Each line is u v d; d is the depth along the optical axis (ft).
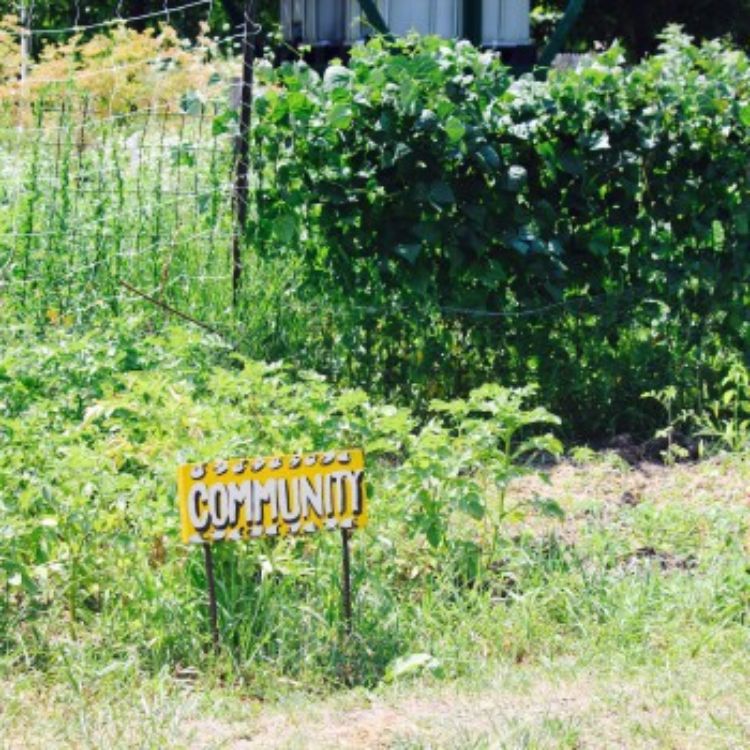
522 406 36.76
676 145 37.27
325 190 36.01
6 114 47.85
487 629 24.89
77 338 34.42
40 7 90.79
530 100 36.45
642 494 31.81
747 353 38.24
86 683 22.53
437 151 35.63
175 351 31.19
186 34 93.81
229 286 37.58
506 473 26.66
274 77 36.73
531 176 36.73
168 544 25.32
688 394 37.40
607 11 91.76
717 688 22.48
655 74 37.42
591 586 26.21
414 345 36.68
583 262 37.37
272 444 26.61
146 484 25.66
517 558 26.84
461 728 20.92
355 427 26.21
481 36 58.80
